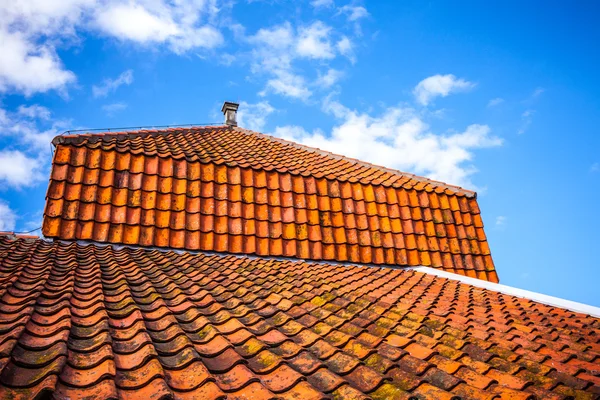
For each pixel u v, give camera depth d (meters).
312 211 8.69
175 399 2.59
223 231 7.75
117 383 2.71
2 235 7.34
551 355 4.29
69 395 2.51
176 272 5.89
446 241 9.35
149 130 11.06
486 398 3.08
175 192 7.98
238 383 2.91
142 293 4.74
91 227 7.07
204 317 4.09
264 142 12.34
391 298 5.65
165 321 3.90
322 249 8.25
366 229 8.85
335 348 3.69
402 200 9.56
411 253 8.88
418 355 3.82
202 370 2.98
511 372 3.74
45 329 3.45
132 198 7.67
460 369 3.60
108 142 8.60
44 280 4.64
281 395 2.83
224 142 11.66
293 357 3.49
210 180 8.37
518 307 6.01
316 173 9.57
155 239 7.32
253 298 4.95
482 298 6.31
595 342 4.85
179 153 8.86
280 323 4.28
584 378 3.81
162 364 3.05
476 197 10.27
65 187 7.35
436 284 7.02
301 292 5.45
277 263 7.27
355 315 4.75
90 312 3.92
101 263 5.91
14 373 2.63
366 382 3.17
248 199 8.42
